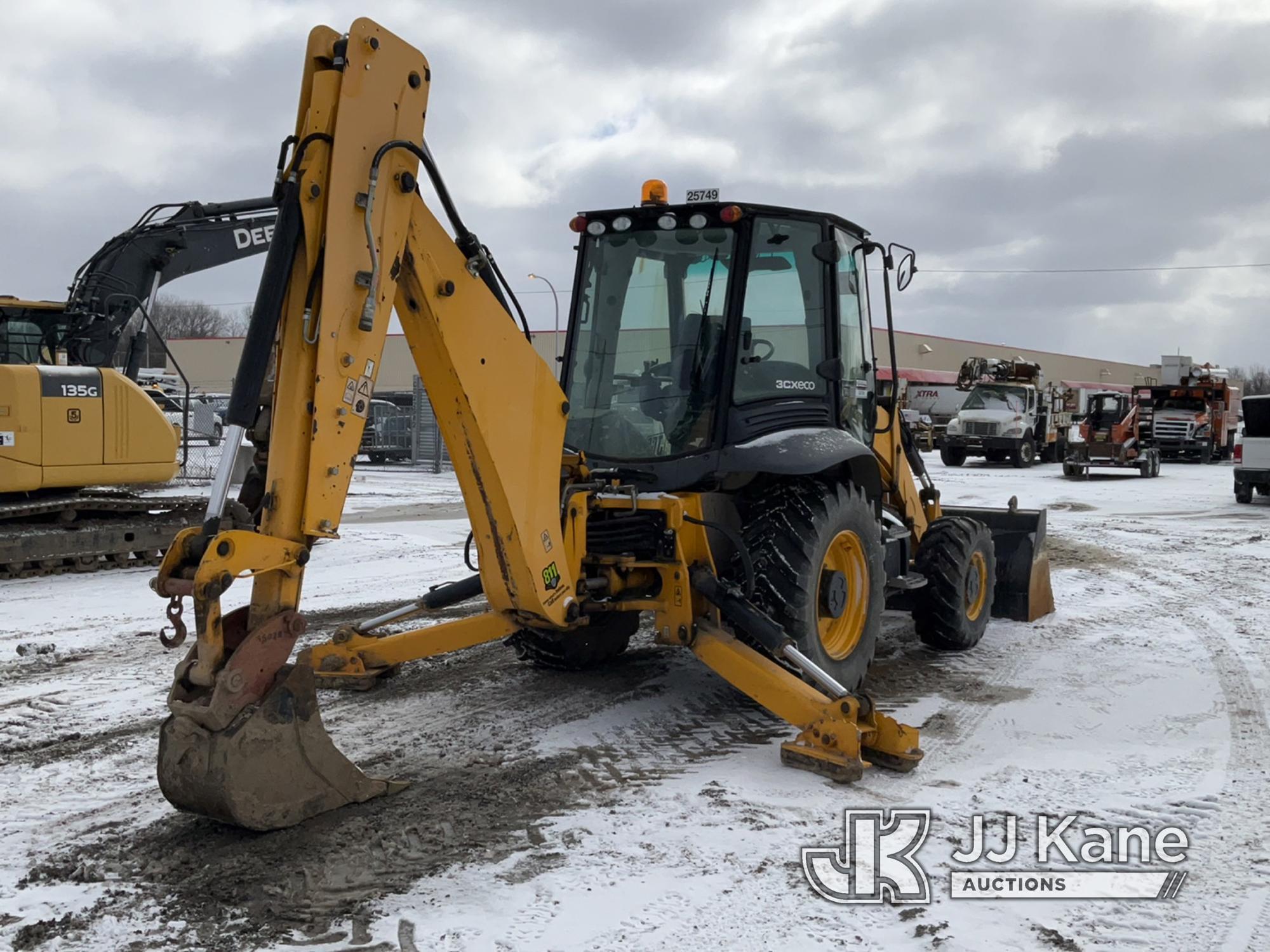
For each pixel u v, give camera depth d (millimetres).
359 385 3705
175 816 4012
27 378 9969
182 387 31828
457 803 4148
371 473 25797
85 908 3277
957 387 31062
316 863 3566
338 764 4004
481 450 4223
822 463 5113
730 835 3867
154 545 11000
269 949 3033
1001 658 6832
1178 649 7094
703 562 5008
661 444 5359
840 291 5938
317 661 5875
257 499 3879
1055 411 31094
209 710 3514
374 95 3686
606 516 5062
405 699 5660
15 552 9820
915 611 6891
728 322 5242
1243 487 18281
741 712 5441
